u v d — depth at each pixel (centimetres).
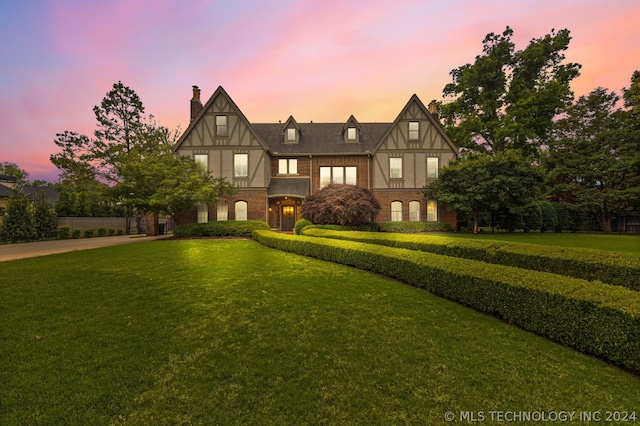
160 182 1545
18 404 249
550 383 279
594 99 2430
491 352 340
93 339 372
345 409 244
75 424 227
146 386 275
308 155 2172
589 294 346
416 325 419
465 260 566
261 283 639
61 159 2366
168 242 1399
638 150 2241
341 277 700
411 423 228
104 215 2609
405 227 1988
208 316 452
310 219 1750
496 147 2533
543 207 2333
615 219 2542
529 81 2592
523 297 408
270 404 250
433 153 2136
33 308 482
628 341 294
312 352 340
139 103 2570
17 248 1325
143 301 519
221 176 1958
